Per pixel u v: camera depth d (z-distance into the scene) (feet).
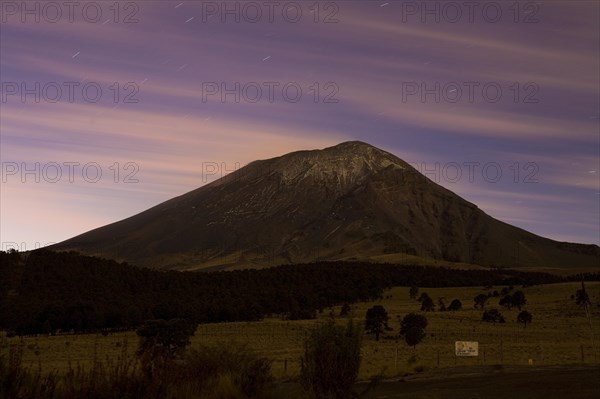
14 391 35.88
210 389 47.32
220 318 346.33
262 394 49.98
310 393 50.49
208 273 533.14
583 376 70.28
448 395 59.06
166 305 322.14
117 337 260.83
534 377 72.95
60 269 395.96
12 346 40.63
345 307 379.14
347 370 51.65
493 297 518.37
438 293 560.61
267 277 550.36
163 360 45.93
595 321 337.52
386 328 303.07
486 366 97.66
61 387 39.19
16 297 336.70
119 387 39.60
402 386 72.64
